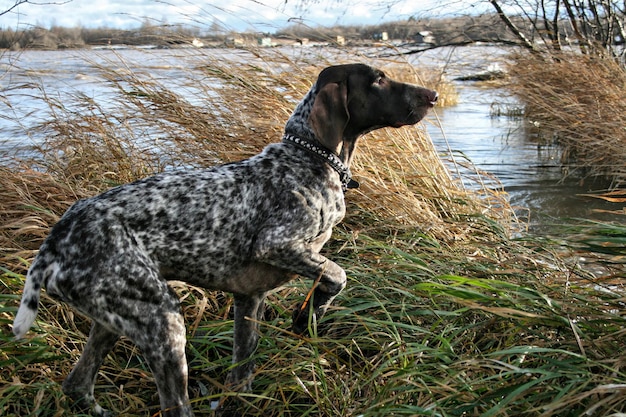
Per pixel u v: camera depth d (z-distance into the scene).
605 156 3.81
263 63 3.11
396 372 1.80
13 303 2.11
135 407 1.88
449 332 2.07
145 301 1.68
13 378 1.83
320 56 3.17
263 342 2.08
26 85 3.07
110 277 1.67
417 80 3.45
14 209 2.55
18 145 3.12
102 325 1.70
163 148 2.93
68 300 1.68
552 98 4.33
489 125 6.12
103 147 2.94
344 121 1.96
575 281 2.19
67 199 2.61
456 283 2.08
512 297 2.01
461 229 2.71
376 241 2.49
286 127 2.01
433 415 1.62
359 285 2.24
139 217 1.75
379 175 2.86
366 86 2.01
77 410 1.83
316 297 1.94
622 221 3.20
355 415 1.73
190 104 2.94
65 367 1.99
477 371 1.84
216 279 1.86
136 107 3.04
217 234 1.82
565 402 1.55
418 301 2.21
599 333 1.87
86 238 1.68
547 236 2.64
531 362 1.88
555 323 1.87
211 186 1.83
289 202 1.87
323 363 1.92
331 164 1.96
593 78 4.21
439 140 5.34
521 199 3.64
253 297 1.94
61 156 3.01
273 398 1.86
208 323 2.16
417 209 2.75
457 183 3.28
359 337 2.03
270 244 1.84
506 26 5.19
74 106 3.09
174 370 1.70
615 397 1.56
